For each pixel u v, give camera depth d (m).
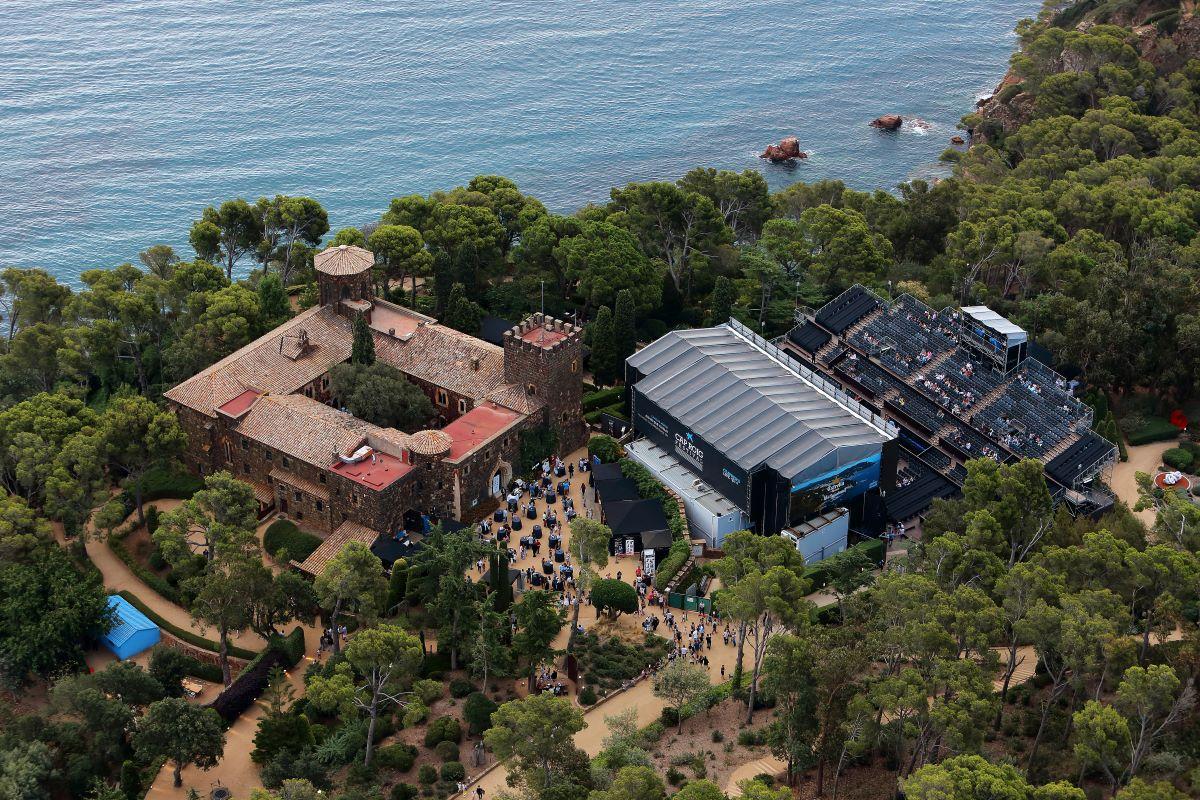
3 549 170.88
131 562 183.00
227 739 155.50
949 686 133.25
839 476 186.88
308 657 167.75
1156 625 148.88
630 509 186.75
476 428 195.00
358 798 139.25
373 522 183.25
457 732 151.88
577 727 134.75
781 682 137.88
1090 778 137.62
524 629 155.12
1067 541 171.50
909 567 164.50
